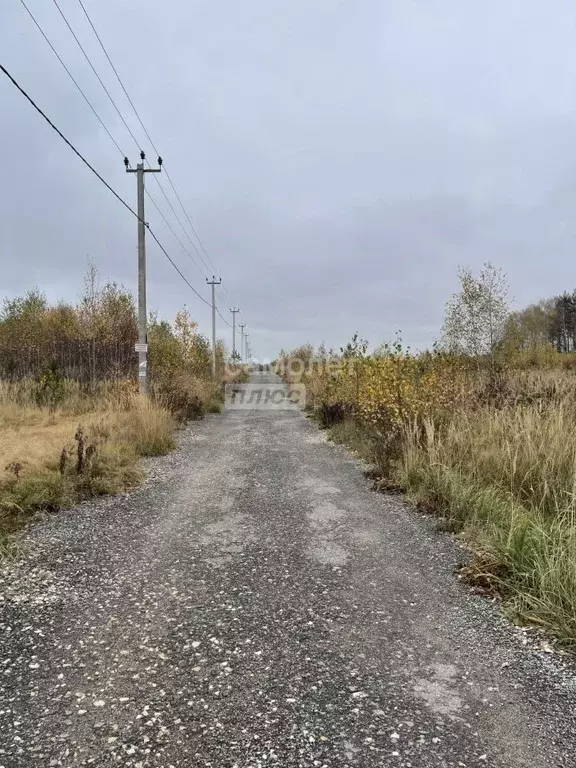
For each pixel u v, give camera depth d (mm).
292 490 7496
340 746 2412
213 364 31375
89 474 7418
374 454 8992
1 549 4879
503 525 5137
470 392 9727
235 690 2854
